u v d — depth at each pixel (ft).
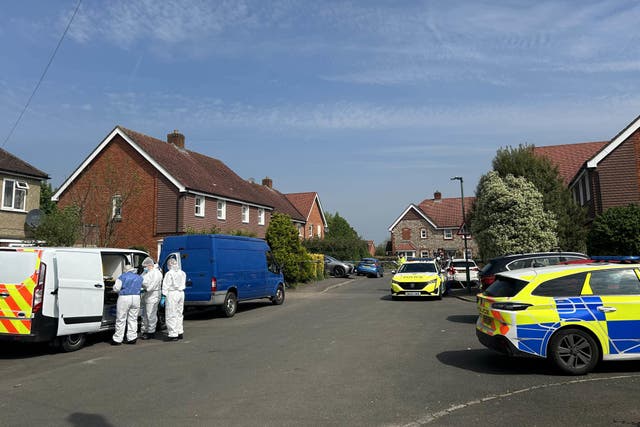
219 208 106.01
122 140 96.02
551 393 20.10
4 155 81.46
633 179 71.61
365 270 131.23
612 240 55.62
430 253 186.39
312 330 38.93
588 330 23.15
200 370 25.64
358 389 21.29
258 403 19.45
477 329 26.43
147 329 37.47
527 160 70.44
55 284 31.09
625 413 17.38
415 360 27.04
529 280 24.27
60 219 65.92
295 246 86.89
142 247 87.15
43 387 22.76
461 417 17.42
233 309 51.42
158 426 16.97
